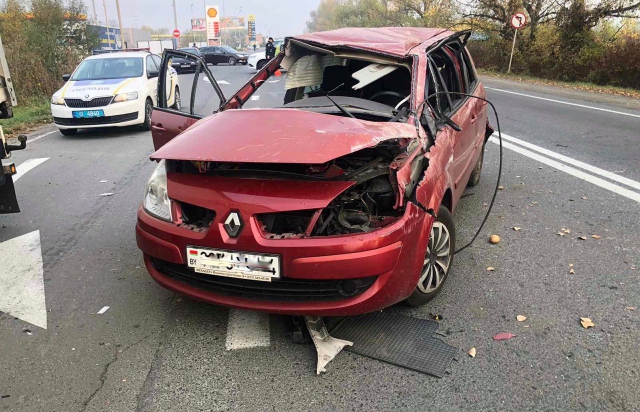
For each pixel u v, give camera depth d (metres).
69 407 2.60
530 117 11.12
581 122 10.35
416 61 3.78
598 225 4.81
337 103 3.96
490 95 15.62
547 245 4.39
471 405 2.54
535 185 6.09
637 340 3.03
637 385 2.65
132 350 3.07
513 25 23.41
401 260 2.88
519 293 3.59
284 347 3.05
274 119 3.19
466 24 27.97
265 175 3.03
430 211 3.11
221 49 39.81
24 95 15.13
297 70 4.52
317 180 2.92
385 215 3.05
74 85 10.29
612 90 17.44
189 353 3.02
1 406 2.61
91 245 4.67
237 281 2.94
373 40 4.11
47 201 6.00
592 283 3.72
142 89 10.45
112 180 6.86
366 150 3.34
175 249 3.00
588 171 6.62
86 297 3.71
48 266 4.25
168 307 3.55
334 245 2.72
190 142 3.04
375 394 2.63
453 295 3.58
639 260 4.07
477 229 4.77
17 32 16.30
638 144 8.18
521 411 2.49
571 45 21.94
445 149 3.63
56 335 3.24
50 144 9.49
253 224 2.79
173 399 2.64
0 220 5.38
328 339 3.01
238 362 2.93
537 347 2.98
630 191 5.75
